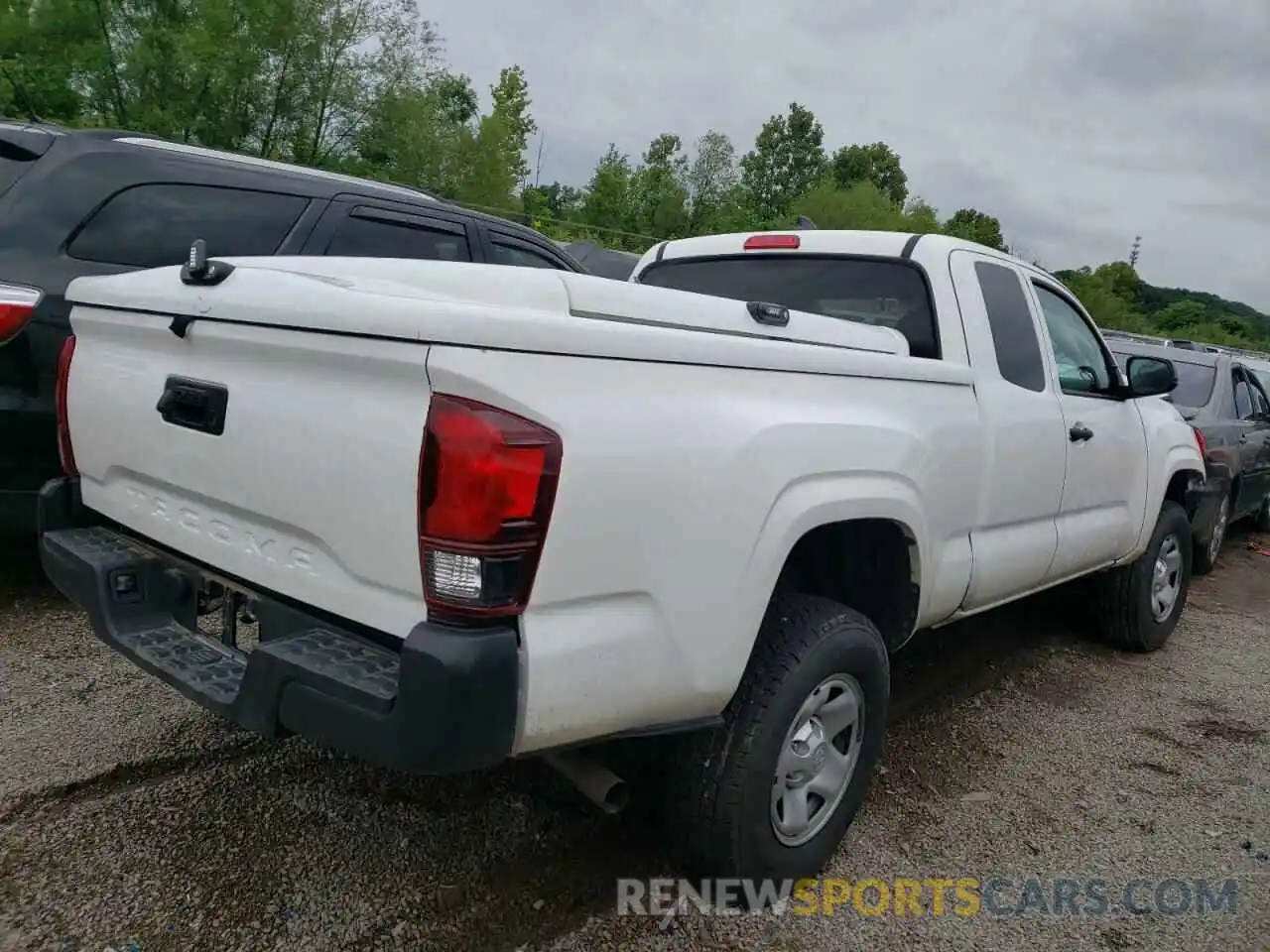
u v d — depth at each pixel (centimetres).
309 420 211
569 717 205
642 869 282
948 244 371
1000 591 371
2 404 392
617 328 211
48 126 454
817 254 393
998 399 355
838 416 267
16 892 251
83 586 264
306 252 498
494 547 188
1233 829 334
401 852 281
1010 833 322
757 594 236
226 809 297
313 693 202
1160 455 491
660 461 213
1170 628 533
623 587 210
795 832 271
